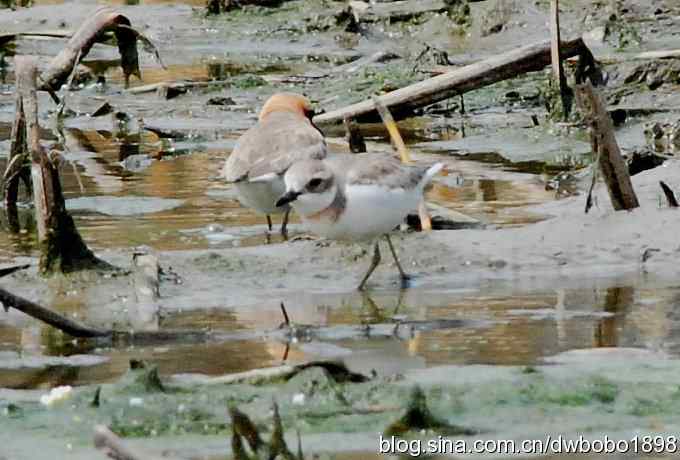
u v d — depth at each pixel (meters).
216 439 8.78
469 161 18.55
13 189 15.81
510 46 26.45
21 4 31.98
